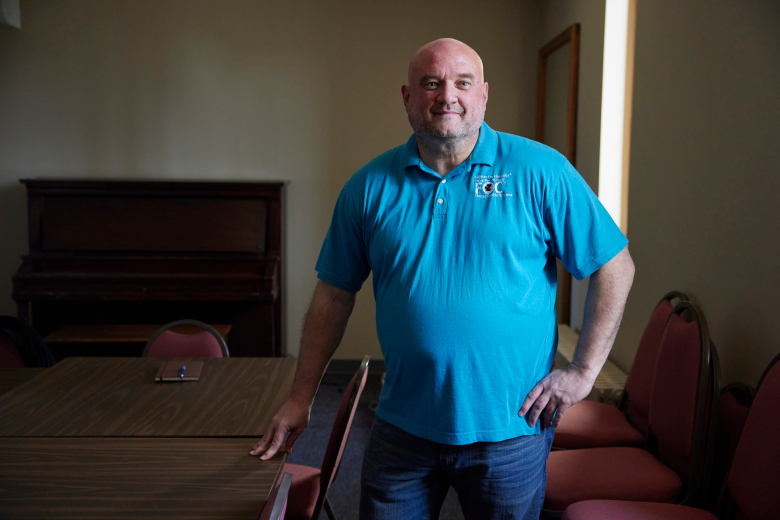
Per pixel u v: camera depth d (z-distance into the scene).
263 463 1.46
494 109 4.23
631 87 2.89
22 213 4.19
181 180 3.90
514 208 1.33
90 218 3.80
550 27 3.91
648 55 2.56
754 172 1.79
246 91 4.20
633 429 2.21
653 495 1.80
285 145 4.25
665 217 2.40
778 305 1.70
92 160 4.20
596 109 3.06
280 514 1.10
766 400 1.47
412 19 4.18
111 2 4.09
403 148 1.46
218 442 1.59
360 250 1.52
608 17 2.92
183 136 4.21
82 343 4.05
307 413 1.51
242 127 4.23
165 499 1.28
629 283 1.37
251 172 4.26
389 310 1.38
